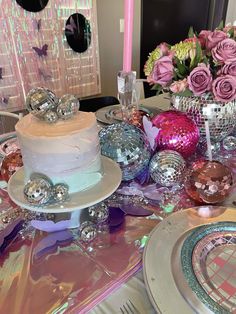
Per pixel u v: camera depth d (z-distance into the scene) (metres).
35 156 0.43
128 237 0.48
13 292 0.38
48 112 0.45
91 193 0.47
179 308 0.33
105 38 2.57
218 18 3.19
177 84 0.66
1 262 0.43
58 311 0.35
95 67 2.55
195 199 0.56
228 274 0.38
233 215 0.50
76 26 2.26
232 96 0.61
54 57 2.21
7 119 1.92
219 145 0.77
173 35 3.08
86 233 0.46
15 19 1.90
